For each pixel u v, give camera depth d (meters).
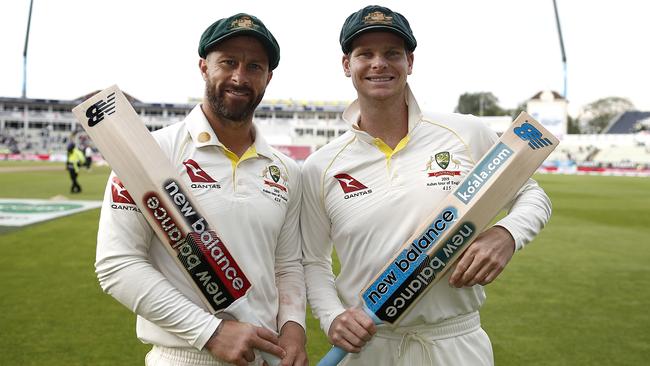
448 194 1.75
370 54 1.84
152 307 1.53
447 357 1.81
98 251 1.60
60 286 4.44
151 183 1.57
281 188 1.81
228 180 1.69
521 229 1.71
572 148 42.31
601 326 3.61
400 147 1.87
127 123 1.60
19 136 49.81
